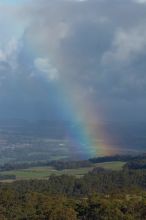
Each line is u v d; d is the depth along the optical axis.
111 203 84.50
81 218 84.38
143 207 82.75
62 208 85.25
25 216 88.00
